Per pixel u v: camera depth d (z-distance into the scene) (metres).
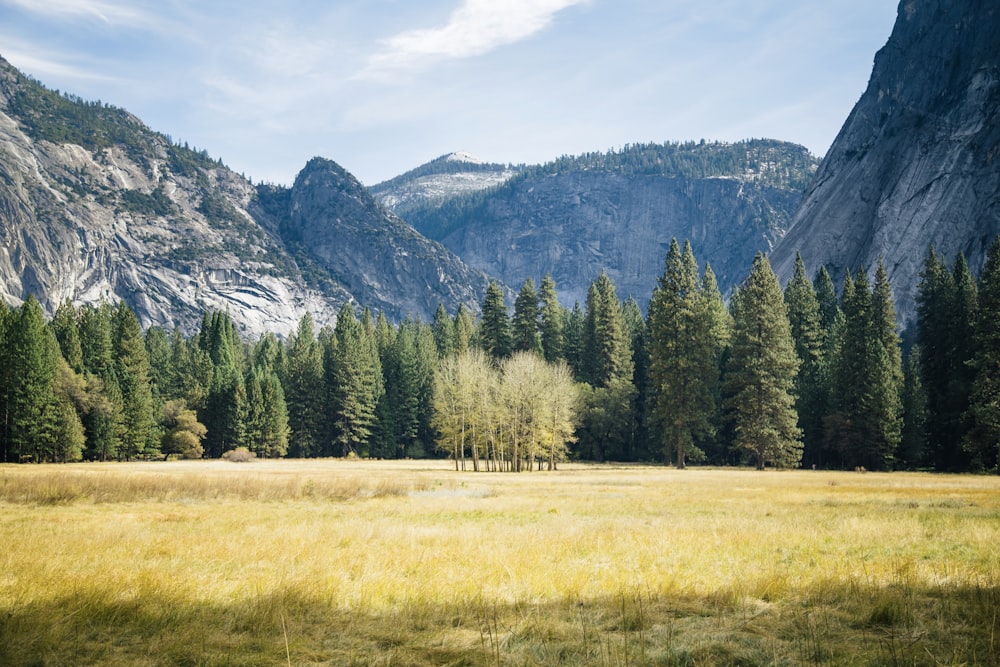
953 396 61.72
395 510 24.17
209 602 9.88
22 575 11.17
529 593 10.66
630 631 8.72
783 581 10.98
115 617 9.03
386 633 8.59
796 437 62.94
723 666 7.37
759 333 63.34
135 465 65.19
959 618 8.92
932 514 21.61
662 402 66.19
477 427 67.81
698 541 15.62
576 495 31.09
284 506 26.03
